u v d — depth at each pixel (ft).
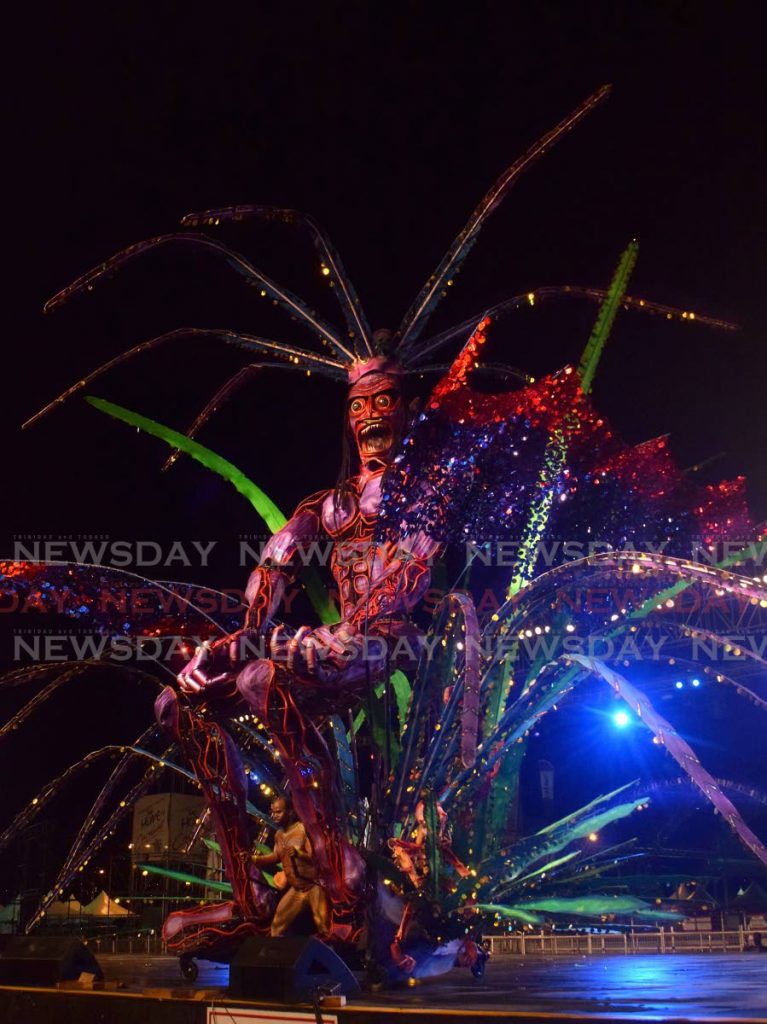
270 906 22.85
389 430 25.77
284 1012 16.17
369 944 20.47
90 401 28.81
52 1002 19.72
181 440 28.07
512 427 23.85
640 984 20.63
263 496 27.37
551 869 23.76
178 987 19.88
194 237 27.78
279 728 21.86
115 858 77.61
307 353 28.09
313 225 27.61
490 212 27.22
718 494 26.61
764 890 50.52
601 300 27.25
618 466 25.22
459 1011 14.69
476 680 20.49
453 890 22.48
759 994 17.61
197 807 69.77
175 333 28.73
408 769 23.30
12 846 77.10
